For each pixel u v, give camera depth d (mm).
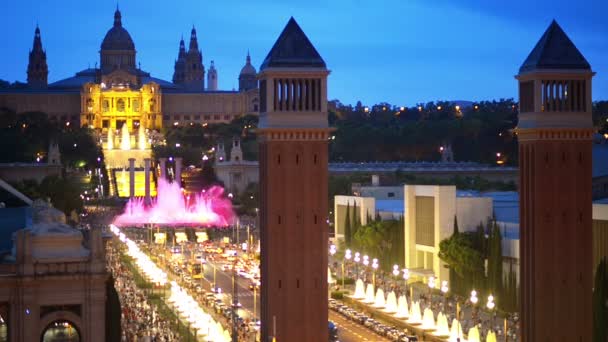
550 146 196500
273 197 189500
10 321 160000
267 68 188625
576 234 197875
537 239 197375
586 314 198125
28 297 160125
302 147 189625
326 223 190875
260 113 197375
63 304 162000
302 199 190000
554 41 198250
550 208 196875
